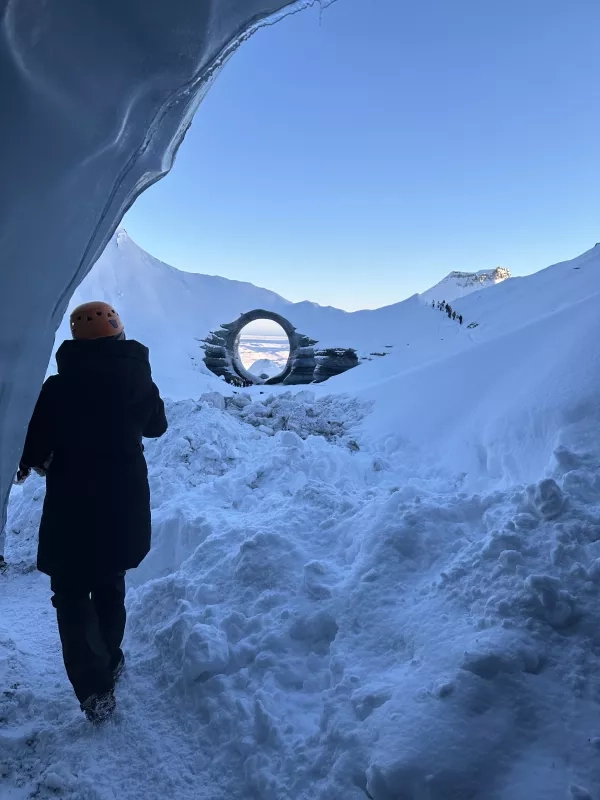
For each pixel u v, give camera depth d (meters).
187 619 2.44
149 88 1.49
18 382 1.61
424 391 8.01
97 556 1.97
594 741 1.50
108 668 2.10
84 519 1.97
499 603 1.90
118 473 2.03
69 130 1.43
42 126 1.40
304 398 10.33
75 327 2.11
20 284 1.52
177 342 30.59
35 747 1.98
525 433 5.05
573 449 4.14
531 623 1.82
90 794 1.76
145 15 1.39
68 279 1.65
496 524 2.42
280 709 1.97
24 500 4.86
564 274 26.00
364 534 2.71
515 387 6.24
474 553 2.22
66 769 1.85
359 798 1.53
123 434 2.05
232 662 2.22
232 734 1.93
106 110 1.46
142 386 2.15
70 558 1.96
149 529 2.16
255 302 44.47
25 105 1.36
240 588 2.67
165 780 1.81
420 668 1.82
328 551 2.88
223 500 4.44
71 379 2.01
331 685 2.04
